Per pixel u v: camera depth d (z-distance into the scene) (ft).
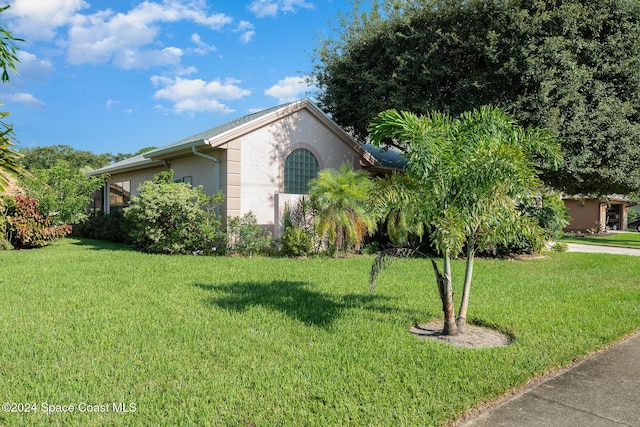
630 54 43.14
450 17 44.09
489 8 41.37
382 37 50.19
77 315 19.17
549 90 38.40
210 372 13.35
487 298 24.45
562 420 11.05
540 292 26.45
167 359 14.24
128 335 16.57
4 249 45.37
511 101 40.32
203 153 46.44
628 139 42.16
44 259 37.27
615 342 17.53
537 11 39.24
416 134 16.44
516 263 41.01
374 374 13.43
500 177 16.06
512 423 10.88
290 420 10.59
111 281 27.07
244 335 16.85
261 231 42.93
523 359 14.88
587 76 40.24
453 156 16.47
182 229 41.52
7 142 16.49
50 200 48.01
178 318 18.93
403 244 42.29
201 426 10.21
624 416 11.29
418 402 11.64
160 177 46.42
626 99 44.68
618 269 38.11
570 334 17.81
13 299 22.03
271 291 24.80
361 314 20.33
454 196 17.20
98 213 64.59
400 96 46.06
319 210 42.04
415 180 17.63
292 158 47.78
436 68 44.68
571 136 40.45
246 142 43.70
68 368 13.38
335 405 11.32
